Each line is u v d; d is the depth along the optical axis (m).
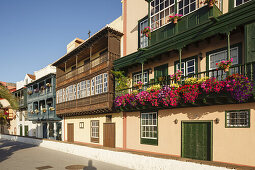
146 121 12.63
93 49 17.47
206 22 8.89
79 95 18.22
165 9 11.15
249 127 7.99
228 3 9.26
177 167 7.71
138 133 13.05
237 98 7.38
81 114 18.86
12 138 29.17
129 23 15.02
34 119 27.92
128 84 14.17
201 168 6.99
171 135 10.94
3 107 16.02
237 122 8.44
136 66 13.80
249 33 7.61
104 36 15.09
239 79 7.29
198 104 9.19
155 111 11.98
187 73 10.77
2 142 26.17
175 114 10.83
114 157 10.98
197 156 9.69
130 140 13.60
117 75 14.01
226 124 8.70
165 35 10.93
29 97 30.11
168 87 9.80
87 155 13.42
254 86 7.12
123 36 15.37
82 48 17.75
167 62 11.85
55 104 23.50
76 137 20.03
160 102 10.38
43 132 27.48
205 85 8.22
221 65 7.88
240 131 8.24
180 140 10.47
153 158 8.72
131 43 14.68
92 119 17.78
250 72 7.27
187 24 9.88
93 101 15.75
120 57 15.16
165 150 11.20
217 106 9.05
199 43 10.23
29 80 32.59
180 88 9.27
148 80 12.95
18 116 35.50
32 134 30.48
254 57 7.43
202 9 9.22
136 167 9.52
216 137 8.98
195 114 9.89
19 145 22.19
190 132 10.09
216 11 9.01
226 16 8.23
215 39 9.58
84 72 17.55
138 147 12.94
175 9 10.46
